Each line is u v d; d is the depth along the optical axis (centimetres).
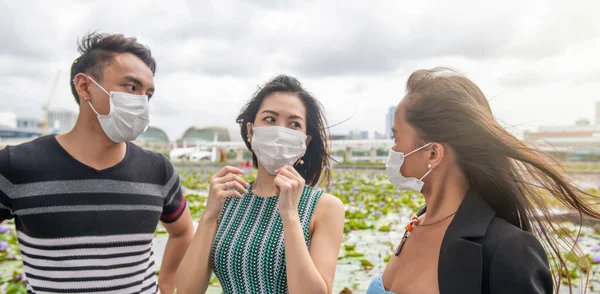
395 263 143
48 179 165
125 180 177
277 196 166
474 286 113
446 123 126
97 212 169
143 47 183
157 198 189
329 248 152
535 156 126
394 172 139
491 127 125
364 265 379
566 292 321
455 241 119
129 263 175
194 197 841
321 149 186
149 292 186
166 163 199
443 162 131
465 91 131
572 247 156
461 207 126
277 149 162
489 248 114
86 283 165
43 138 175
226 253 161
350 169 1817
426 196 138
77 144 174
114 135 172
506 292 108
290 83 172
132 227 176
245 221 167
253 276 155
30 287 166
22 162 163
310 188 170
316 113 179
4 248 397
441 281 119
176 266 215
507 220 129
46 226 163
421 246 134
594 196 136
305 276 137
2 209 164
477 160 125
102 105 171
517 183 127
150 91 184
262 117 168
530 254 110
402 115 137
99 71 171
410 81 143
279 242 154
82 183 169
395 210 658
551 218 146
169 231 212
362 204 672
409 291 128
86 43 178
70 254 164
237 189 169
